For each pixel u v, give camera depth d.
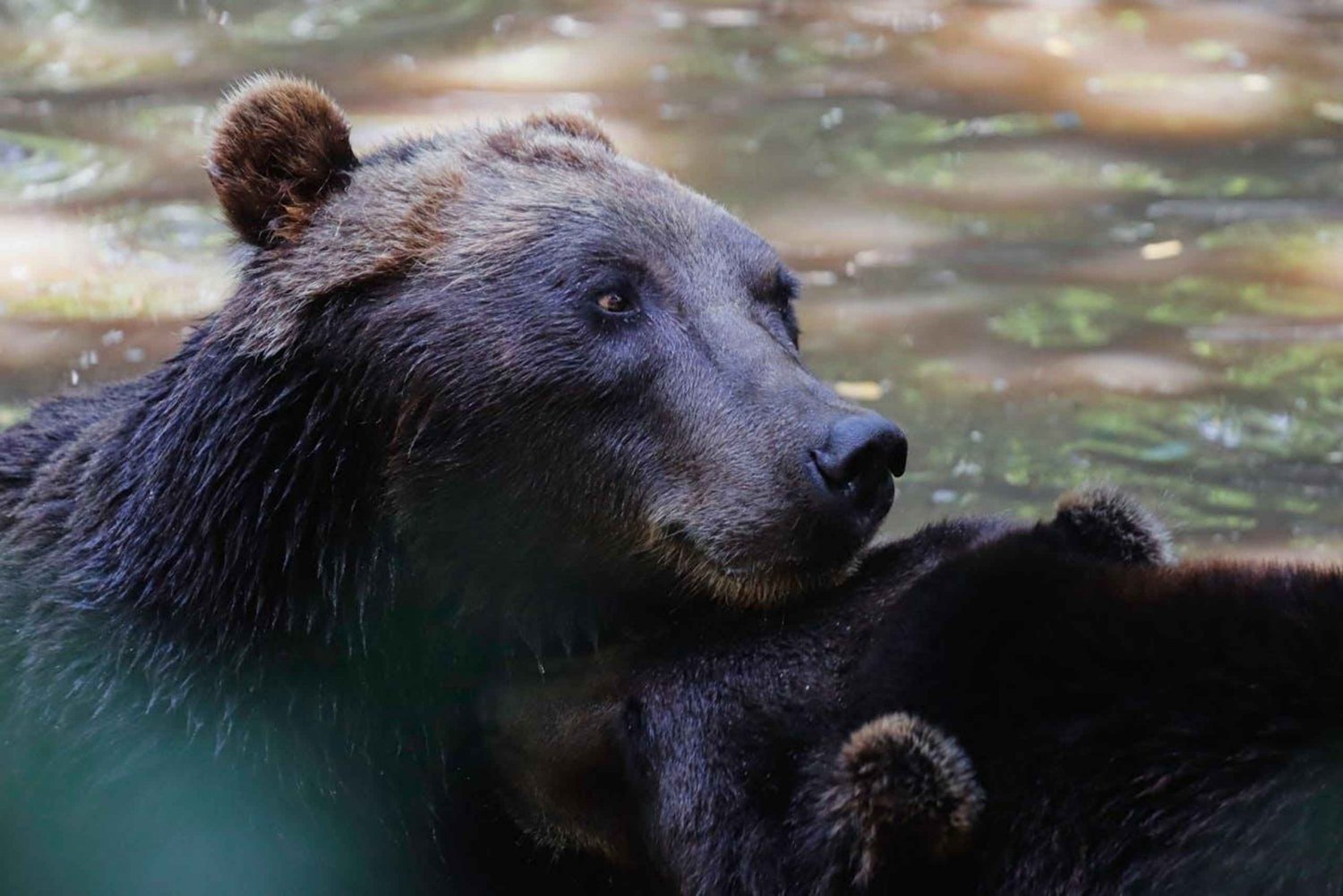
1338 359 15.72
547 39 23.27
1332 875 6.84
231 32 23.58
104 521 9.86
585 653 9.56
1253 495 13.70
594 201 9.76
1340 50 23.31
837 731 8.14
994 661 7.90
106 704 9.44
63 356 15.48
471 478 9.45
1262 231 18.20
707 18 24.30
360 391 9.44
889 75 22.30
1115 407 14.94
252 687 9.37
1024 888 7.45
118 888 9.52
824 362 15.64
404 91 21.27
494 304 9.45
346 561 9.47
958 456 14.20
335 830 9.55
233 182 9.79
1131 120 21.08
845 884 7.75
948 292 16.97
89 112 20.89
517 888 9.98
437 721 9.78
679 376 9.40
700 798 8.38
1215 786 7.23
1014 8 24.83
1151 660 7.59
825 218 18.44
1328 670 7.25
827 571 9.09
